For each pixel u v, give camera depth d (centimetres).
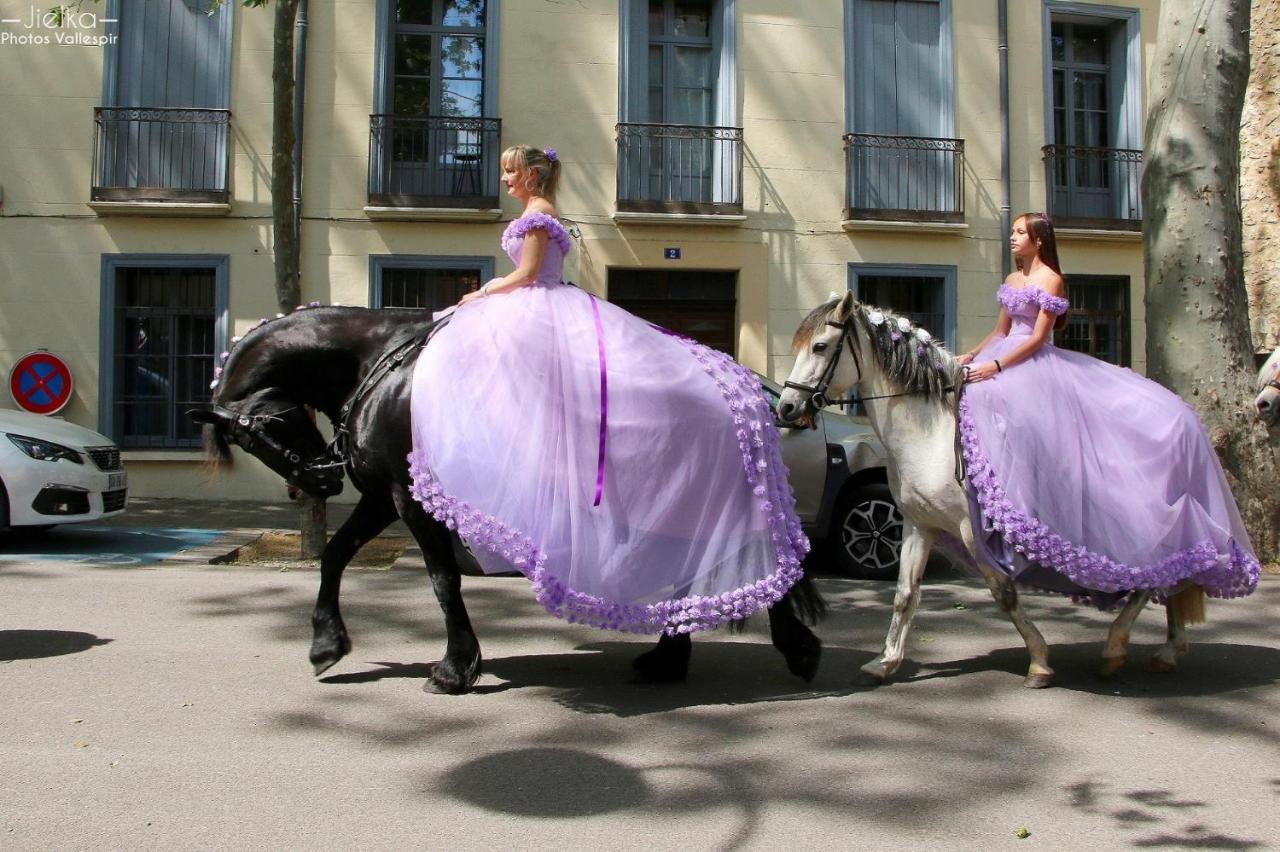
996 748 434
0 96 1389
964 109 1516
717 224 1456
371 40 1419
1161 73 984
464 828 346
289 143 933
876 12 1515
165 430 1431
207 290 1432
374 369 504
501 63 1438
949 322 1509
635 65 1475
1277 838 348
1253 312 1199
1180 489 510
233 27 1411
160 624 651
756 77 1472
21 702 480
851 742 439
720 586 468
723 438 479
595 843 336
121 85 1418
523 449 454
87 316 1398
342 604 727
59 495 919
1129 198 1555
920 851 334
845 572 895
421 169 1438
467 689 506
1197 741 445
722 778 396
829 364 504
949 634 659
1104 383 532
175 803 364
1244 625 686
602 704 491
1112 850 337
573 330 475
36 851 324
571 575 448
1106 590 506
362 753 418
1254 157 1198
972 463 497
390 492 498
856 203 1490
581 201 1448
